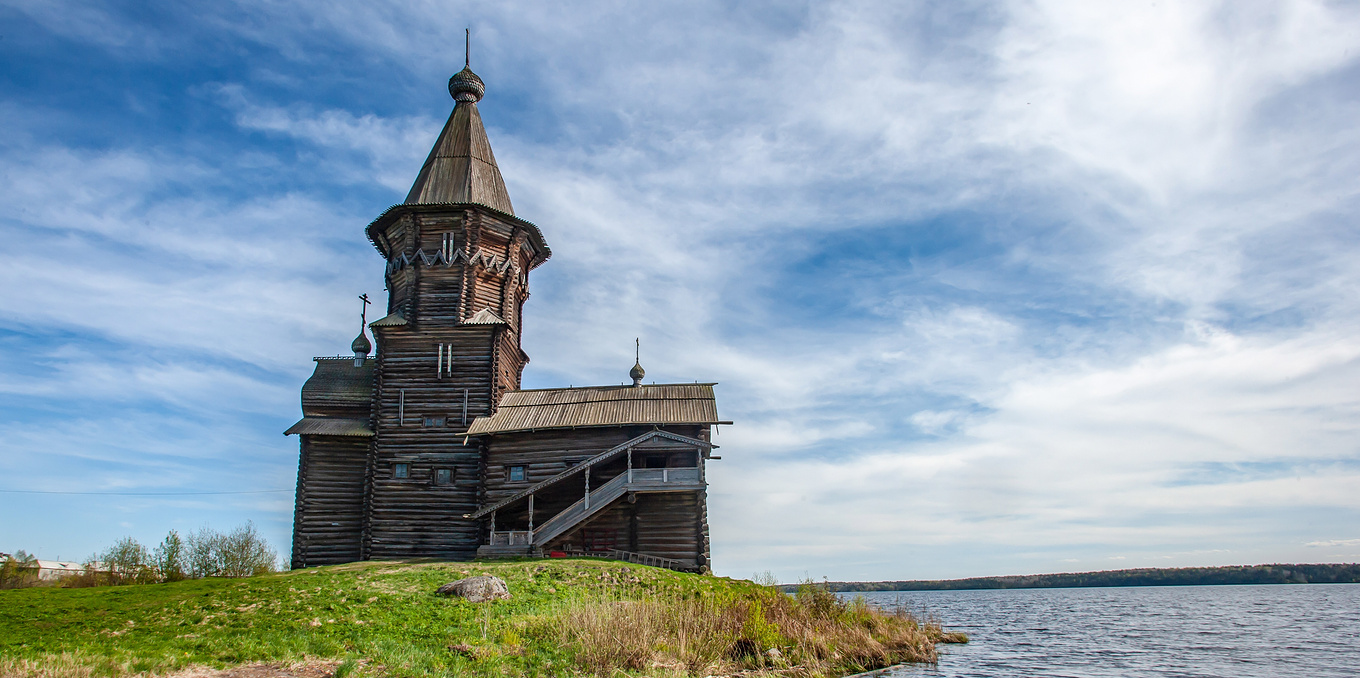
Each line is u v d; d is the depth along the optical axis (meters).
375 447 37.44
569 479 35.25
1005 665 25.98
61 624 17.97
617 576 26.59
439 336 38.88
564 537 34.28
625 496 33.62
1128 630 44.00
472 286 39.94
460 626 19.06
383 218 41.47
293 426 37.81
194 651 16.03
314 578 24.61
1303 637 39.19
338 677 14.81
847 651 22.92
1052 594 154.00
